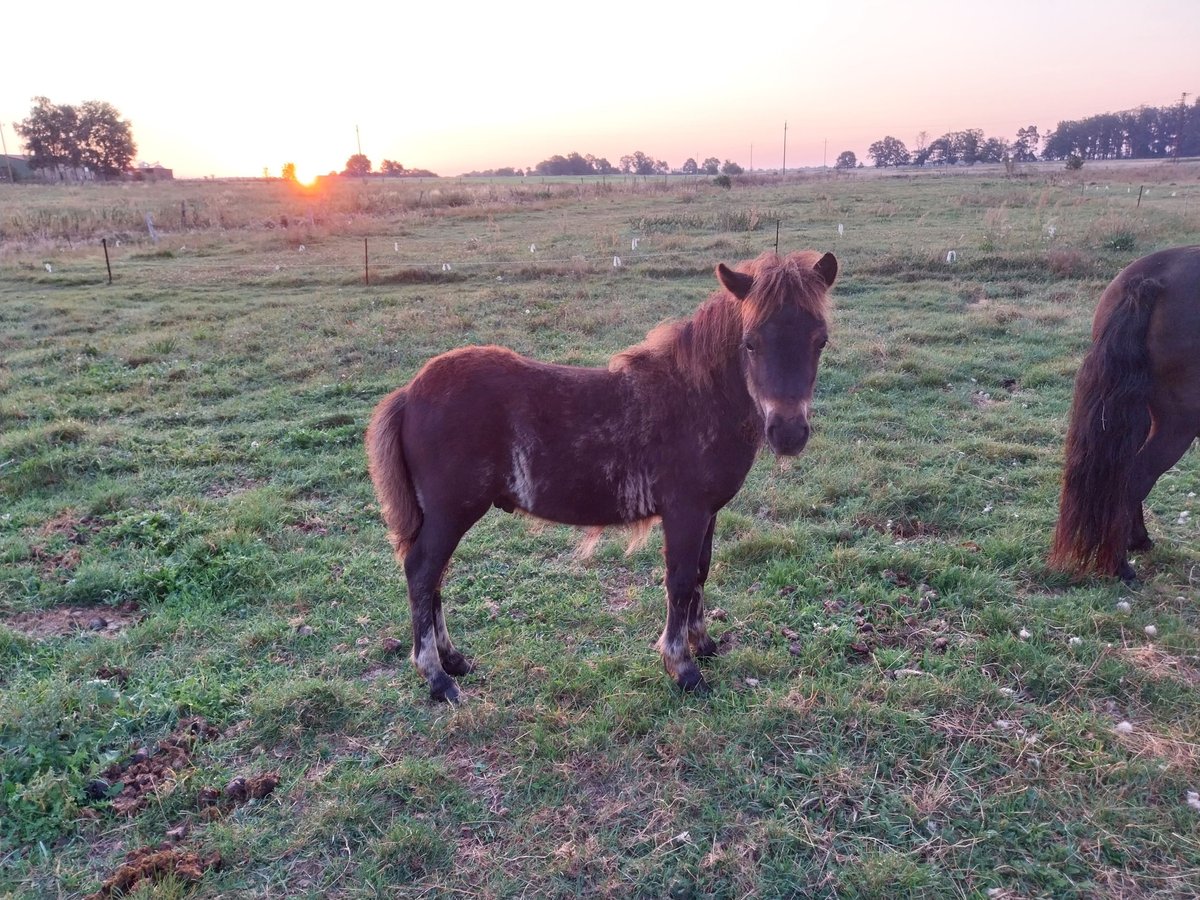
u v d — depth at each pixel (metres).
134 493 6.21
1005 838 2.89
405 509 3.75
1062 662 3.84
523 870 2.83
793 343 3.22
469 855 2.90
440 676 3.82
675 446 3.60
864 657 4.03
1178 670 3.81
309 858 2.90
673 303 12.06
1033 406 7.80
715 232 19.61
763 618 4.43
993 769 3.22
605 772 3.28
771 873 2.78
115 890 2.70
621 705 3.65
